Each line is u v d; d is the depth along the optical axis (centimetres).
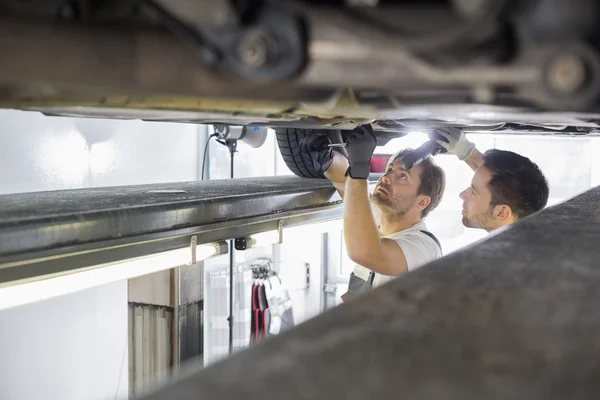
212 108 81
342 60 49
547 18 47
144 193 175
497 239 71
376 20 47
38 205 137
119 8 51
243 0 48
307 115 94
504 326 42
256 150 448
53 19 49
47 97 68
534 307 46
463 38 47
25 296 117
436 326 42
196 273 332
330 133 219
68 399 312
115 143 333
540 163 501
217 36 47
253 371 34
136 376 335
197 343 335
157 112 94
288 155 230
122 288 330
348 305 46
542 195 191
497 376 34
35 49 48
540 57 47
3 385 286
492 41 48
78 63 49
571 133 231
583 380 34
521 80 49
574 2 46
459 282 52
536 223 84
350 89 58
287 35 48
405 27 47
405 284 52
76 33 49
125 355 336
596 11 46
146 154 356
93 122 317
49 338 301
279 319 471
